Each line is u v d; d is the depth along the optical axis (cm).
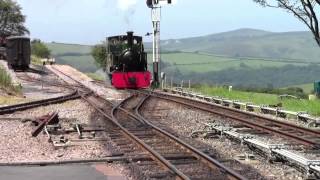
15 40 6184
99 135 1727
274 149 1308
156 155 1277
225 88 4147
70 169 1197
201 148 1468
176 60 17850
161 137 1656
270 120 2105
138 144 1491
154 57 4716
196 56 18750
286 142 1603
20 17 11725
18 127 1897
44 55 11700
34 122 1975
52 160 1283
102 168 1210
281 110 2378
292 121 2191
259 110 2622
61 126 1916
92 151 1420
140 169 1187
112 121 2017
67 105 2866
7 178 1096
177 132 1831
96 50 8362
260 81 15250
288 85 14212
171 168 1140
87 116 2331
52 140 1591
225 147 1506
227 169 1109
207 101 3247
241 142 1528
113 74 4288
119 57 4316
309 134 1783
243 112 2395
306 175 1140
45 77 5850
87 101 3022
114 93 3906
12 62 6184
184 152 1381
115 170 1194
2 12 11506
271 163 1284
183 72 15312
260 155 1387
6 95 3222
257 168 1220
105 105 2873
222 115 2284
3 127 1894
